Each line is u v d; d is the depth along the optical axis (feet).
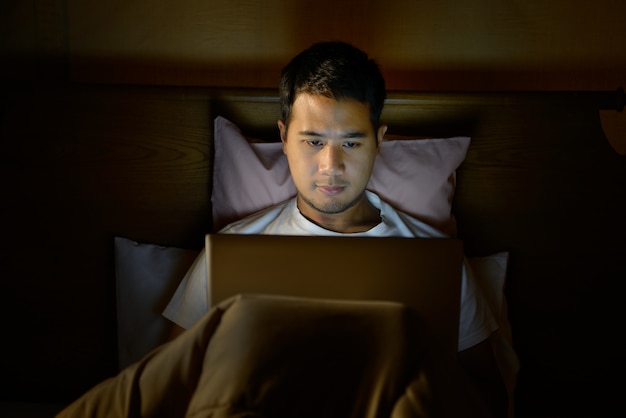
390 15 5.52
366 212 4.66
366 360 2.88
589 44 5.52
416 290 3.23
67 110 5.33
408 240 3.21
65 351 5.55
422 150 5.09
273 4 5.54
